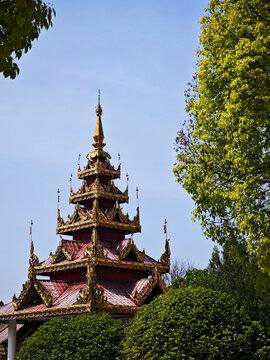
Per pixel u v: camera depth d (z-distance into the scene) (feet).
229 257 104.47
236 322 66.69
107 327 70.95
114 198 108.17
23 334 103.40
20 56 38.19
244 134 66.13
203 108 77.05
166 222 105.19
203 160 75.66
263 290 93.04
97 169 109.09
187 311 65.67
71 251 96.78
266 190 69.26
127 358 65.46
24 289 95.40
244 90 66.39
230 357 63.36
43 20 37.47
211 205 74.59
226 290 101.81
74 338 68.54
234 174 73.41
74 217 106.83
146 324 66.49
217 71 72.43
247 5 70.79
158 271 100.01
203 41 77.25
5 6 34.88
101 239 103.35
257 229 66.85
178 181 78.43
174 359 61.82
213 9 79.00
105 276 94.99
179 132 82.02
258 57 65.82
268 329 91.25
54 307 87.86
